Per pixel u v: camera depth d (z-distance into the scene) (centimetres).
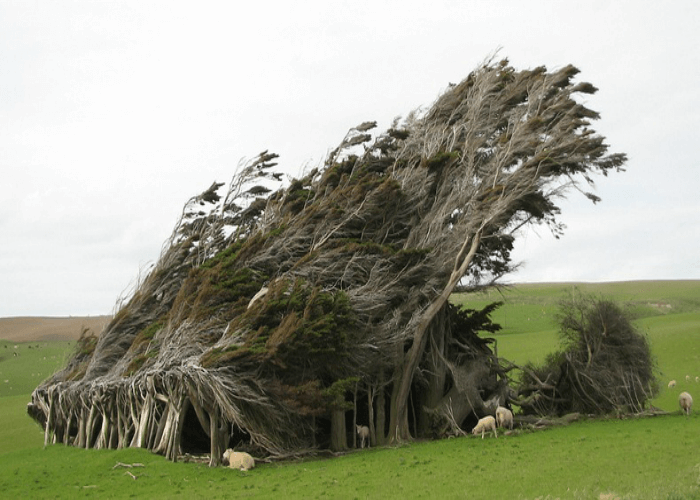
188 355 3569
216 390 3219
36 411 5044
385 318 4000
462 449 3266
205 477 2909
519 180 4212
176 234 5225
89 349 4975
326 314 3381
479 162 4606
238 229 5019
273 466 3192
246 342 3369
